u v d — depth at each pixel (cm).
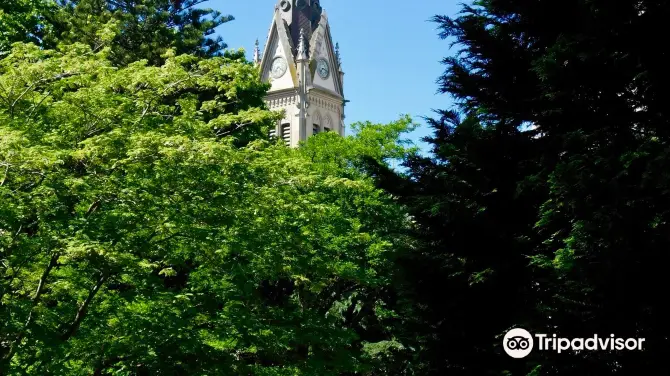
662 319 1481
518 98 1945
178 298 1612
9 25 3512
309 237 1991
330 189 2669
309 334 1817
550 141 1830
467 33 1981
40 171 1396
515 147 1980
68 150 1454
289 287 3478
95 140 1477
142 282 1589
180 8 4369
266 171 1695
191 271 1844
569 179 1488
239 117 1830
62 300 1642
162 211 1541
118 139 1506
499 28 2027
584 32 1675
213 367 1580
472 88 1994
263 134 3139
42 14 3809
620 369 1545
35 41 3766
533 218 1953
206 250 1642
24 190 1527
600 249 1511
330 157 4078
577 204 1486
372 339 3491
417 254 2148
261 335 1727
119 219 1466
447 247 2080
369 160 2314
